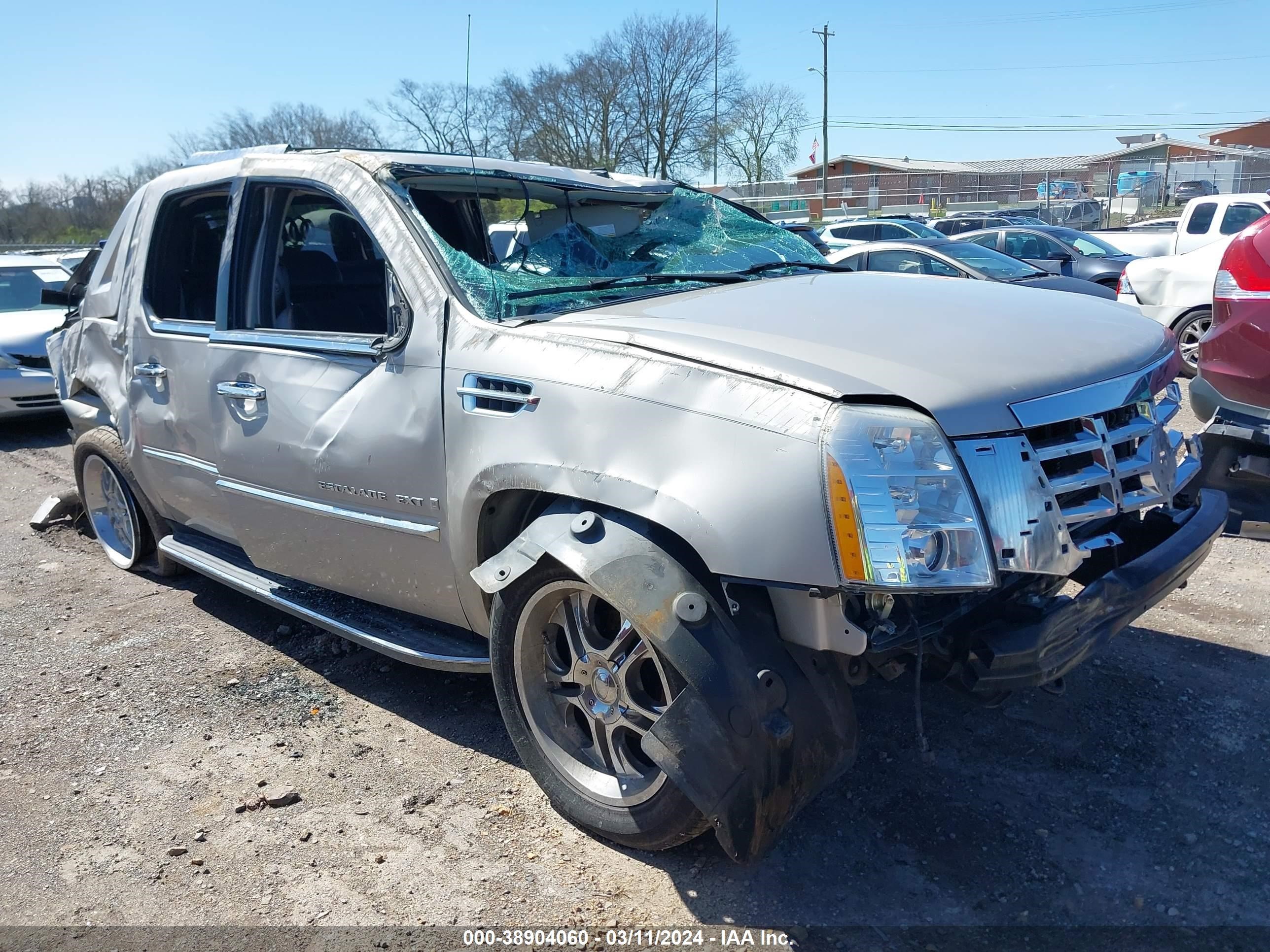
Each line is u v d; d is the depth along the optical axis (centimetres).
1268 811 293
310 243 426
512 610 292
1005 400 246
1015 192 4312
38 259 1148
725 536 240
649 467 257
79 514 637
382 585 351
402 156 367
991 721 346
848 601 243
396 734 359
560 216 422
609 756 287
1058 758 323
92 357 500
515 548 282
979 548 232
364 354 333
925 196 4356
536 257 368
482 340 303
